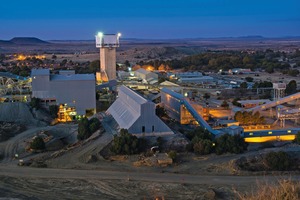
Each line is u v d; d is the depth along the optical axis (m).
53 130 81.50
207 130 74.12
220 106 112.69
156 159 60.47
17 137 77.56
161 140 69.62
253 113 93.06
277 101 99.50
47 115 95.31
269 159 58.38
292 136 79.06
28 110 93.69
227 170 57.06
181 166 59.44
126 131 68.88
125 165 59.94
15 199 44.47
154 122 72.75
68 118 97.31
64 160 62.41
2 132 77.94
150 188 50.12
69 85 98.31
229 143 65.56
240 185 50.78
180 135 73.75
